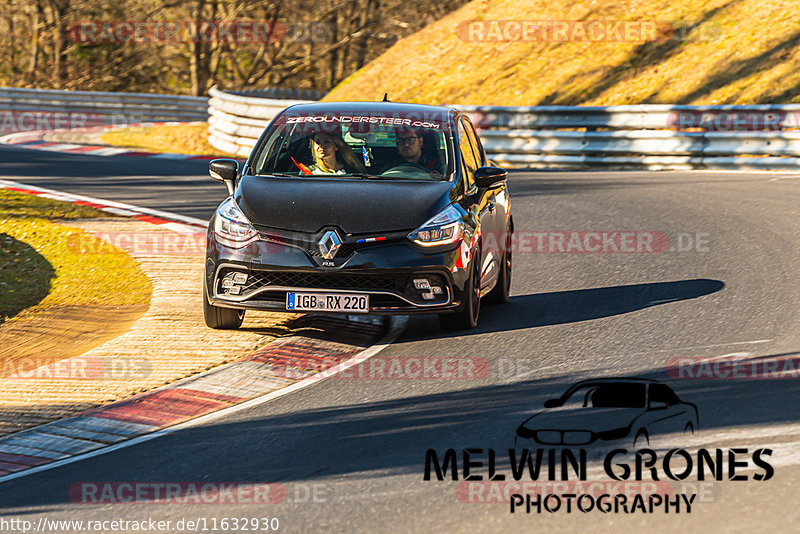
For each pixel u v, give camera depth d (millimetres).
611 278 35531
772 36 83750
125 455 19672
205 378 24391
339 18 171750
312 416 21500
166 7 161375
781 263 36156
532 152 73000
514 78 92688
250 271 26922
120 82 168750
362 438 19984
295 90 119562
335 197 27484
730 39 85938
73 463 19422
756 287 32531
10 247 42688
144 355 26203
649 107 69250
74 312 32469
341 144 30078
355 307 26594
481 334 28156
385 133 30562
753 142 65625
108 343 27359
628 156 69812
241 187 28562
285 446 19719
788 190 55219
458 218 27719
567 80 89375
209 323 28438
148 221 47094
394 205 27312
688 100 80625
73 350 28328
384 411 21625
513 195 56344
